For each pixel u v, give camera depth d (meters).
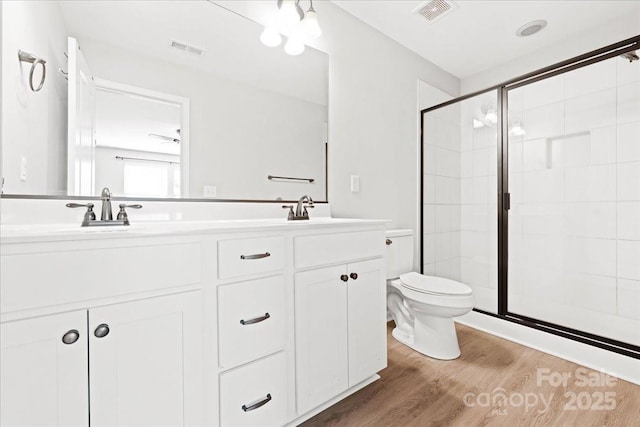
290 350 1.19
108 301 0.81
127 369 0.83
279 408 1.15
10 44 1.01
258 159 1.69
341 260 1.38
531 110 2.45
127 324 0.83
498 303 2.50
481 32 2.35
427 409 1.34
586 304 2.21
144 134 1.36
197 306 0.96
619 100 2.03
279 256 1.16
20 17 1.04
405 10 2.09
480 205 2.71
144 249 0.86
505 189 2.46
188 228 0.99
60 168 1.15
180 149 1.45
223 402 1.01
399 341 2.04
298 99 1.86
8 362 0.68
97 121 1.24
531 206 2.46
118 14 1.30
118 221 1.14
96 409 0.79
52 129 1.13
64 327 0.75
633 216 2.01
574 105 2.23
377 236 1.56
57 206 1.13
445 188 2.80
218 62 1.57
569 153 2.27
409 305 1.93
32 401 0.71
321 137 1.97
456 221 2.87
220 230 1.00
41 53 1.10
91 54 1.23
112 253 0.81
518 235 2.52
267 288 1.12
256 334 1.09
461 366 1.70
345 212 2.10
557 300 2.35
